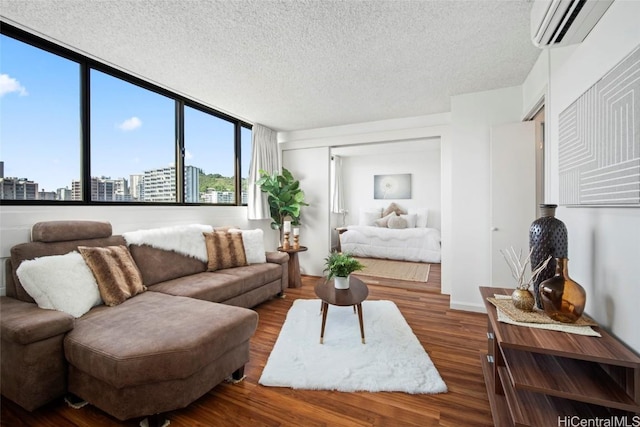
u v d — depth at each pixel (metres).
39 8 1.68
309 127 4.22
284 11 1.70
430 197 6.38
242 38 1.99
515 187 2.63
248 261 3.12
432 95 2.99
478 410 1.45
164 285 2.31
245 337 1.69
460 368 1.83
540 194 2.60
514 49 2.11
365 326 2.43
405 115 3.65
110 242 2.17
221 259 2.88
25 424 1.34
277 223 4.23
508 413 1.29
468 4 1.63
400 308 2.94
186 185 3.14
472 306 2.88
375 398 1.54
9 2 1.62
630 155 1.00
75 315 1.61
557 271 1.29
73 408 1.45
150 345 1.31
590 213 1.37
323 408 1.47
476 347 2.10
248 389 1.63
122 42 2.05
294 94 2.98
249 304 2.73
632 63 0.99
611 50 1.17
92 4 1.65
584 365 1.19
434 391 1.58
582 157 1.36
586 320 1.25
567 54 1.62
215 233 2.98
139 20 1.80
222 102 3.21
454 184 2.96
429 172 6.38
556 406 1.13
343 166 6.96
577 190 1.41
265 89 2.86
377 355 1.95
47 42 2.04
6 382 1.37
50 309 1.52
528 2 1.60
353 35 1.95
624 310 1.11
